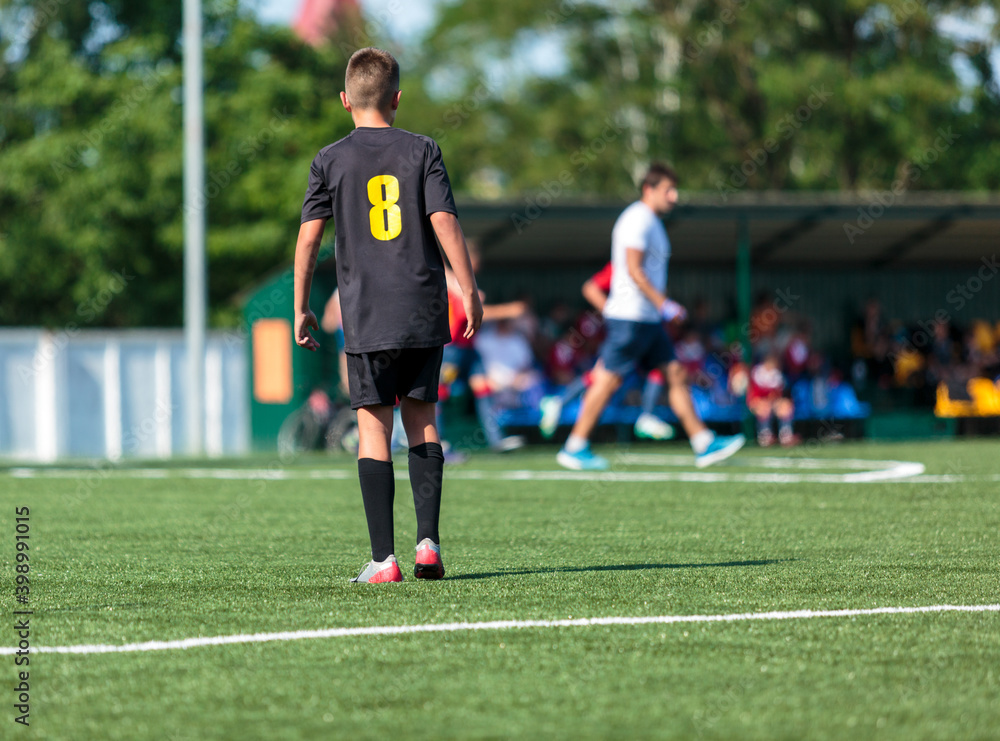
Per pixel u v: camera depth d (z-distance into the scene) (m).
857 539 22.02
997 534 22.69
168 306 102.56
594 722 10.21
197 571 18.23
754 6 112.94
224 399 63.75
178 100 97.25
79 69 98.19
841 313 77.19
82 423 63.03
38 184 98.44
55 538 22.50
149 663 12.21
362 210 17.06
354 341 17.05
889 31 113.31
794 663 12.17
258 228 95.50
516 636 13.39
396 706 10.70
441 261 17.45
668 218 59.12
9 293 107.06
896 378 70.00
